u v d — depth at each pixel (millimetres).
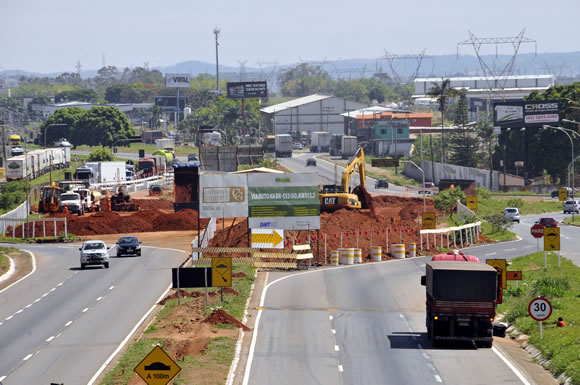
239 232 173000
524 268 143250
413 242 181125
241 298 112812
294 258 151375
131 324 97688
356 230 187500
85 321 100625
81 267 152250
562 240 197125
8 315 107188
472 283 81812
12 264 160500
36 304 115250
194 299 111312
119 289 125875
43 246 194125
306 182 149125
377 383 69938
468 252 172375
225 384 68500
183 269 106438
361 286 126812
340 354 81375
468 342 87125
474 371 74500
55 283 135000
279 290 123000
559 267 139125
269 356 80375
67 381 71500
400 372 73938
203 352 79375
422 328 95000
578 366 71188
